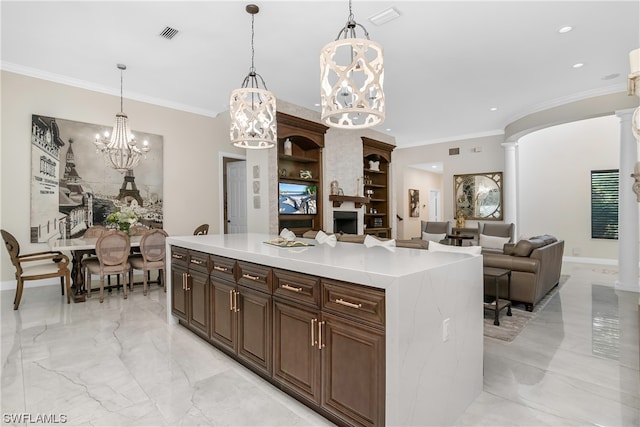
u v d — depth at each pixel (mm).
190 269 3064
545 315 3758
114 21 3287
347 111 1928
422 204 11219
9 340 2914
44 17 3213
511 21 3260
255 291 2299
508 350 2814
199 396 2084
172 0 2934
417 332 1601
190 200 6293
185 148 6215
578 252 7539
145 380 2268
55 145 4797
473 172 8328
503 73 4531
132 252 5188
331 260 1963
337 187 6785
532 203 8133
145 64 4312
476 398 2109
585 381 2299
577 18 3215
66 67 4457
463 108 6164
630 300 4352
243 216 7441
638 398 2082
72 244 4113
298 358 1986
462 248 2295
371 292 1591
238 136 2820
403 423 1519
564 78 4711
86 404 1979
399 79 4727
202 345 2854
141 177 5645
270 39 3613
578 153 7527
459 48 3812
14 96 4484
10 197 4480
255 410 1945
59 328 3211
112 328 3238
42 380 2246
